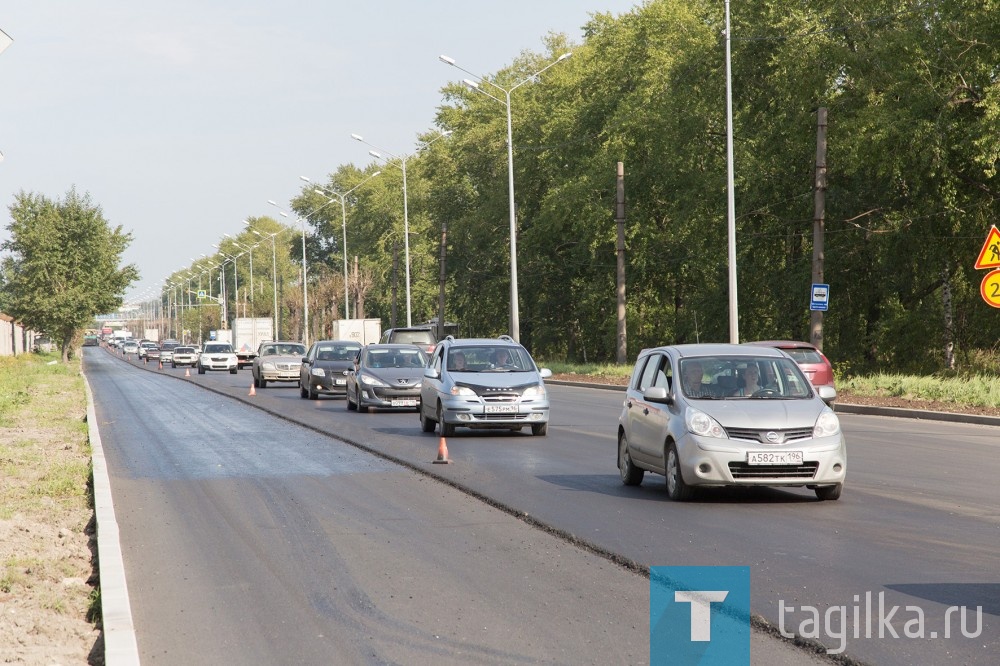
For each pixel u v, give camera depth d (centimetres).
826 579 2094
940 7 9550
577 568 2238
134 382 13312
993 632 1702
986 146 8762
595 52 16812
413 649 1661
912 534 2573
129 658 1569
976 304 10644
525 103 19038
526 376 5469
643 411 3431
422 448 4781
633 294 16975
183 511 3092
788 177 11862
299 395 9800
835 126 10838
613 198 15138
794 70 11025
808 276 11600
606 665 1559
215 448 4909
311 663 1602
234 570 2278
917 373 10769
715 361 3362
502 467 4047
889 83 10212
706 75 13000
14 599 2025
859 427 5797
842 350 12000
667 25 14900
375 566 2286
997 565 2212
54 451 4722
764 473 3067
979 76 9631
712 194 13212
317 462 4281
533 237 17725
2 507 3086
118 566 2205
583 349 19225
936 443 4859
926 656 1577
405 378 7119
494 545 2502
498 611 1886
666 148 13675
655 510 2991
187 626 1838
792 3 11588
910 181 10656
